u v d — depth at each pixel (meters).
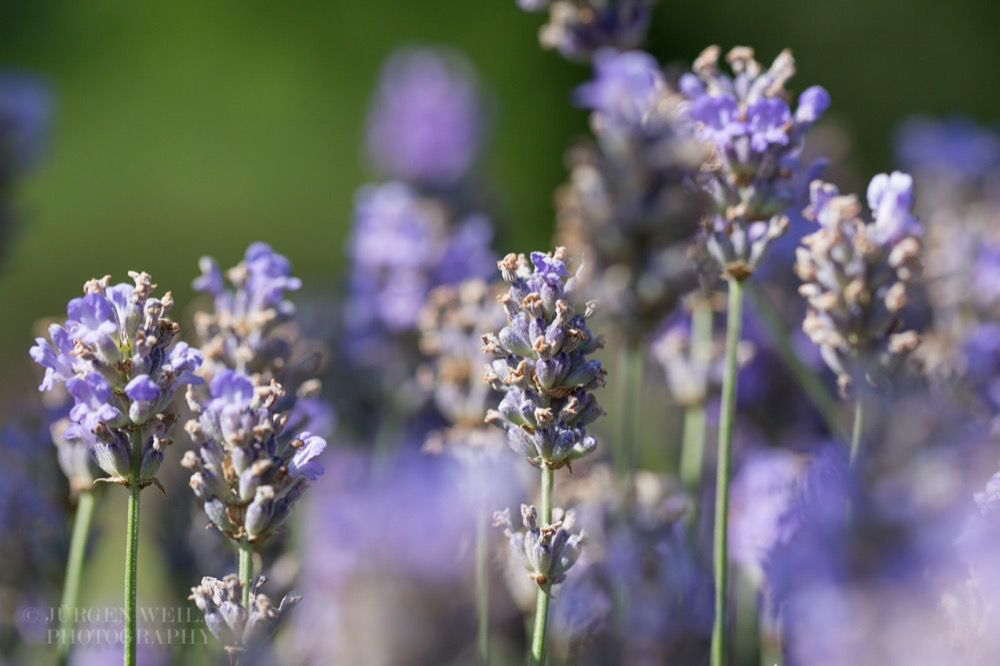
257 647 0.59
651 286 0.74
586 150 0.75
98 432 0.59
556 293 0.60
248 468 0.59
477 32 2.74
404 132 1.07
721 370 0.74
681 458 0.82
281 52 2.78
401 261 0.81
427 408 0.81
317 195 2.75
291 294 0.97
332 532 0.73
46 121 0.82
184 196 2.71
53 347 0.60
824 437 0.75
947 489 0.63
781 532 0.65
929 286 0.76
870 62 2.57
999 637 0.60
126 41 2.75
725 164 0.65
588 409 0.60
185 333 1.08
